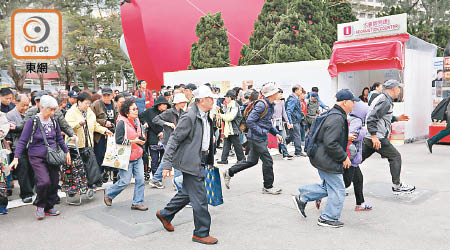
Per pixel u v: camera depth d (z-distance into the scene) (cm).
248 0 2969
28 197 611
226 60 2494
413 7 3403
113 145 551
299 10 2302
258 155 650
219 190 500
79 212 560
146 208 564
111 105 751
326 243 425
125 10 2689
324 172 466
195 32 2625
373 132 565
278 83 1441
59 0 3173
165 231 474
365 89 1223
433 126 1160
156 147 735
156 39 2644
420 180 714
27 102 657
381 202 578
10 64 3109
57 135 550
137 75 2795
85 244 437
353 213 529
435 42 2800
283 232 462
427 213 524
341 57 1238
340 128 439
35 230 486
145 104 1177
